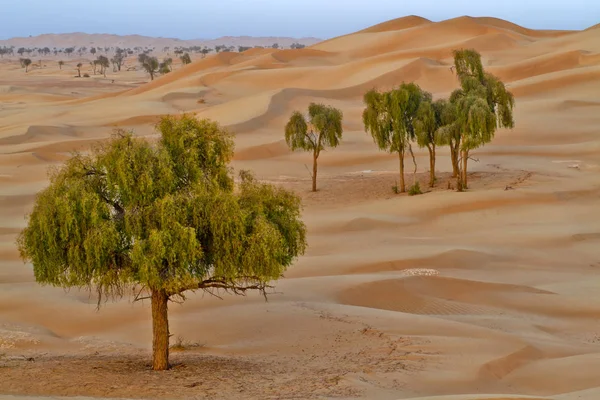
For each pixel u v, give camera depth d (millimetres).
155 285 18125
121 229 18281
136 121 93500
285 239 19375
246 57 178125
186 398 15852
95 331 24781
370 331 23156
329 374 18359
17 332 23734
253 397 15945
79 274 18359
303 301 27125
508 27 198250
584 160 59938
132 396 15977
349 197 51688
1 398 14305
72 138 81875
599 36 144375
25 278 32750
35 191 54062
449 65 121000
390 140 52875
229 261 18328
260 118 85875
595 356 20406
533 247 37719
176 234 17766
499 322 25297
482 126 47250
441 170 58719
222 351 21828
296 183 57594
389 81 113812
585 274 33250
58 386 16641
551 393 17984
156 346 19031
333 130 53469
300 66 154125
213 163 19453
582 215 43406
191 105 109500
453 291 29453
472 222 43031
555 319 26891
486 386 18109
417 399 14570
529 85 97062
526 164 58781
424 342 21625
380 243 38906
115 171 18203
